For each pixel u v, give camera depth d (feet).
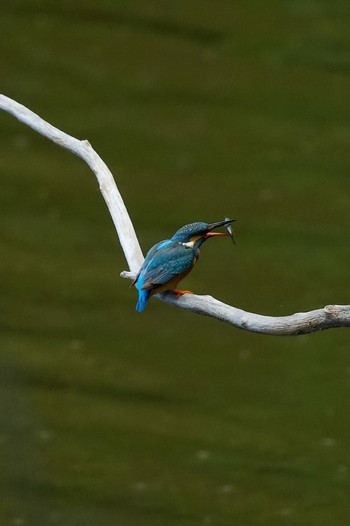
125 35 69.92
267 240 53.93
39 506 40.63
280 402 44.93
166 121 62.69
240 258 52.80
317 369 46.57
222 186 57.36
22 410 45.03
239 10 71.82
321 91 64.80
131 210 55.72
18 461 42.75
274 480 41.39
